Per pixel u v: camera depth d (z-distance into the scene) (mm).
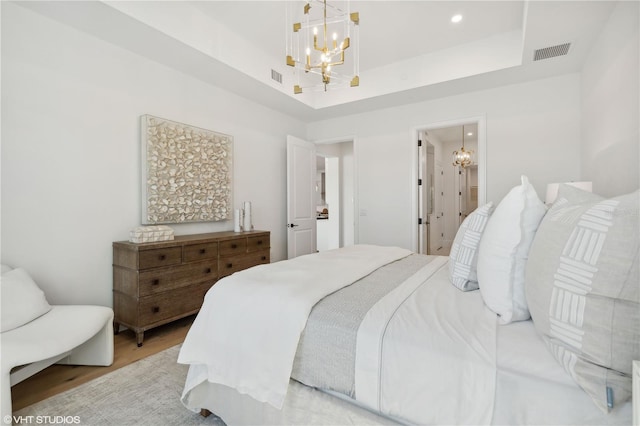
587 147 2764
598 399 642
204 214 3174
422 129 3939
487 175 3482
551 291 766
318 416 1064
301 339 1104
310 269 1678
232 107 3596
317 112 4367
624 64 1918
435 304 1143
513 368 762
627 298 636
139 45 2510
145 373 1830
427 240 4930
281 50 3316
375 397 927
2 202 1932
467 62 3133
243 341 1184
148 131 2654
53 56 2150
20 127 2004
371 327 985
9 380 1327
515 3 2494
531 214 1002
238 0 2486
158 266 2348
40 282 2098
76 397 1589
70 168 2242
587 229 728
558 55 2688
